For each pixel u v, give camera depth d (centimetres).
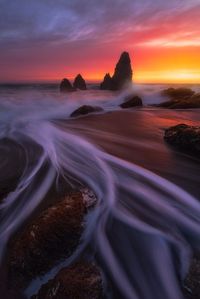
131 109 1784
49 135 965
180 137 774
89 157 698
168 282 300
